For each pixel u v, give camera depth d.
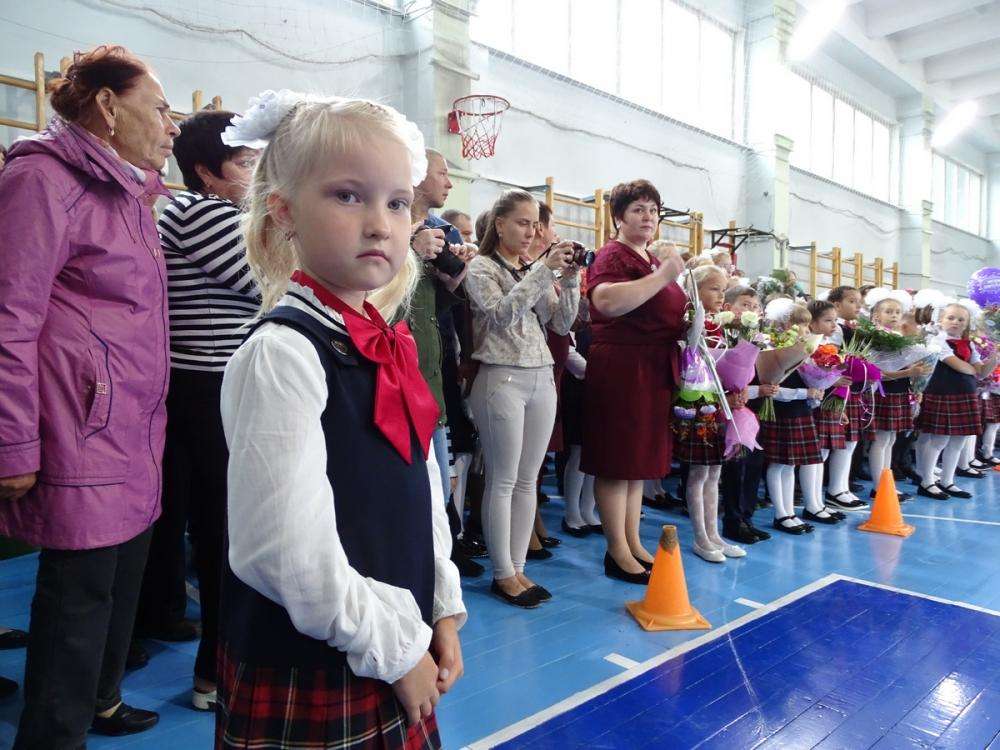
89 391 1.24
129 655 1.93
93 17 3.94
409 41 5.55
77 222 1.23
